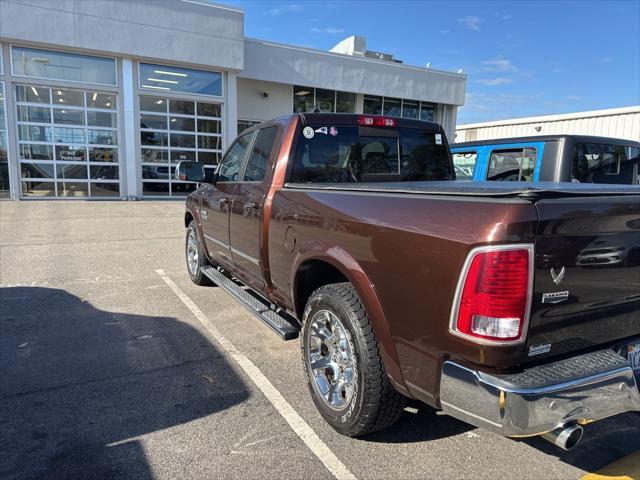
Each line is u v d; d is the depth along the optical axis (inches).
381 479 97.3
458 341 79.3
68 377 139.9
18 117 569.6
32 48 561.6
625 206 83.5
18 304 207.6
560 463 103.7
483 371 77.9
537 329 77.8
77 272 265.4
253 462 101.9
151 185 647.1
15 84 562.3
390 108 872.3
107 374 142.3
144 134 634.2
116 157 624.4
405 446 108.7
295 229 127.8
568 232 77.4
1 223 418.9
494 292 74.1
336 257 108.3
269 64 726.5
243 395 131.1
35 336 171.3
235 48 654.5
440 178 179.5
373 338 101.0
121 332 177.0
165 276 261.1
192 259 245.9
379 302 96.7
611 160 238.7
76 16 560.7
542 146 233.0
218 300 217.9
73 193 608.4
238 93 749.9
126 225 428.5
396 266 91.7
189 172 201.0
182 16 615.8
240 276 180.9
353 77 800.9
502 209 74.7
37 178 588.4
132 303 212.4
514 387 74.3
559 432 77.9
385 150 165.6
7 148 568.1
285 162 146.2
